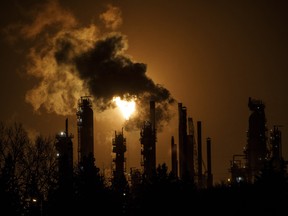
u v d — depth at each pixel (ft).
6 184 362.94
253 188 486.79
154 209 512.22
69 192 419.13
